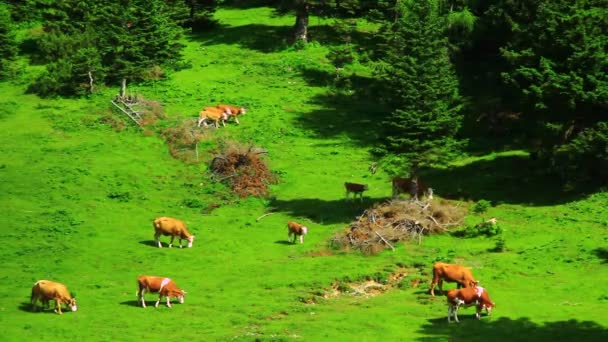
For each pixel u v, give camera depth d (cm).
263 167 8262
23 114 9762
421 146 7044
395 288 5788
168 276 6000
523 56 7806
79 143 8931
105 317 5119
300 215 7388
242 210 7594
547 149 7925
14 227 6831
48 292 5181
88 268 6109
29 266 6078
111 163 8444
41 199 7506
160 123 9381
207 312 5241
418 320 5028
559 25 7531
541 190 7662
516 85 7731
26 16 12675
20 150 8719
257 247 6662
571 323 4847
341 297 5622
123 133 9225
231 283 5819
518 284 5622
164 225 6594
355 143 9131
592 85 7344
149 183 8075
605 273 5697
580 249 6175
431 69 7138
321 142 9162
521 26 8294
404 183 7350
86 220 7112
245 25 12581
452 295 4991
